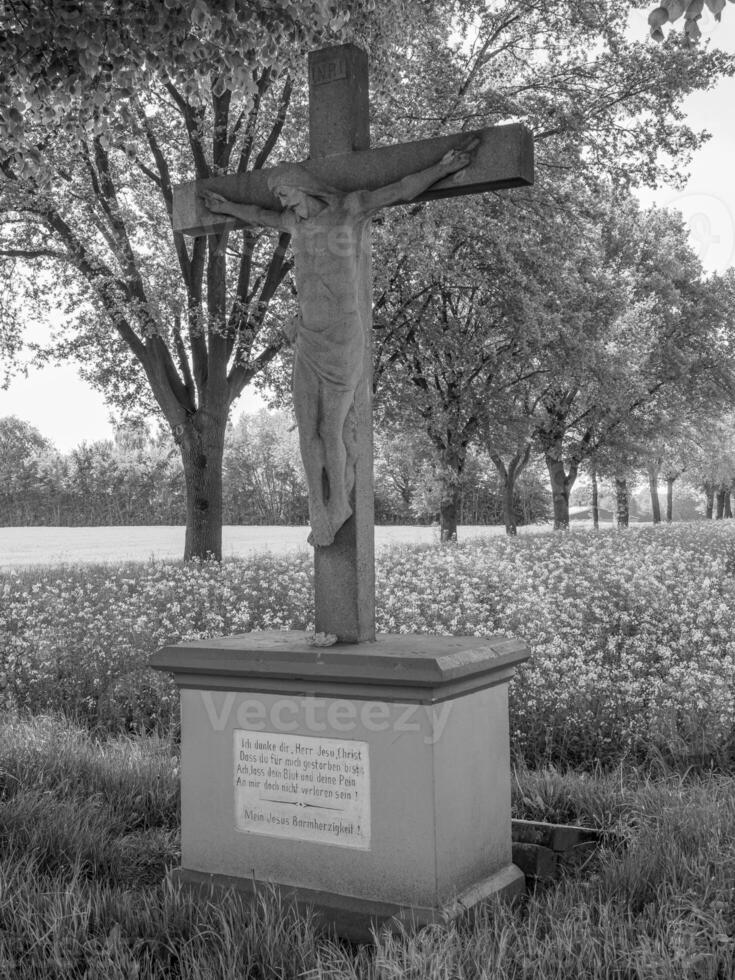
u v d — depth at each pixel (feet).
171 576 48.01
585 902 13.94
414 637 16.38
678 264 110.32
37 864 16.29
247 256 58.18
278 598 40.52
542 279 68.64
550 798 19.33
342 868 14.47
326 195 16.01
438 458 82.74
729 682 24.49
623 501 137.69
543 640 29.66
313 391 15.74
